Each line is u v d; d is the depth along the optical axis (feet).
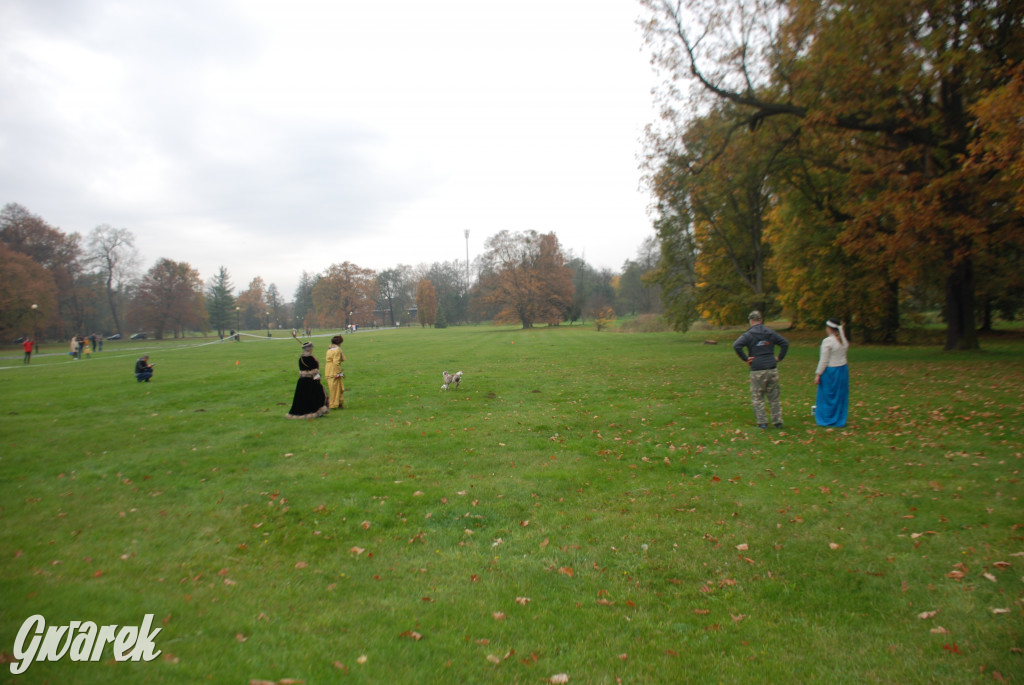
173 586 14.93
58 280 241.76
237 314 403.75
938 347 80.43
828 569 15.51
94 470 26.71
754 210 108.68
